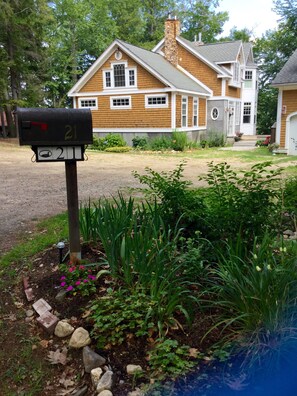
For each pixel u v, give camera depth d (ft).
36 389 6.66
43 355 7.45
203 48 80.12
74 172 9.70
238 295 7.11
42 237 13.56
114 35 108.17
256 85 93.81
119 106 61.05
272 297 6.71
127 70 58.85
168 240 9.19
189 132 64.23
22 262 11.36
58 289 9.23
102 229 9.61
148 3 127.54
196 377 6.41
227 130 74.23
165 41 72.13
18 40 63.10
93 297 8.79
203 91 68.49
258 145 64.54
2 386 6.73
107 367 6.86
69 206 9.87
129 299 7.95
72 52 99.30
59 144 8.92
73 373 7.00
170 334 7.40
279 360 6.40
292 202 12.64
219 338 7.26
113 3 113.60
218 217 9.77
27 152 49.85
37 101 71.10
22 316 8.63
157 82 56.65
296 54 52.31
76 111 8.95
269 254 7.64
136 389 6.36
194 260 8.38
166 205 11.09
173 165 37.04
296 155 46.50
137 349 7.23
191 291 8.18
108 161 41.32
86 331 7.67
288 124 48.16
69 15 97.14
